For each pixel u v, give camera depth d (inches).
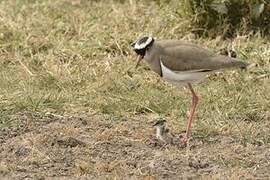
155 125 499.8
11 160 454.6
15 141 479.8
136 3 711.1
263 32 649.0
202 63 470.9
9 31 648.4
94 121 514.6
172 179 431.5
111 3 722.2
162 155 462.0
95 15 687.7
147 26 661.3
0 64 603.5
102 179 428.5
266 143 484.7
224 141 486.6
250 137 491.5
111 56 617.6
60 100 540.7
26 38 637.9
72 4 719.7
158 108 534.9
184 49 475.8
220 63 471.2
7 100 534.9
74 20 674.8
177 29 656.4
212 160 458.3
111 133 490.6
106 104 538.9
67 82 573.0
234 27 655.1
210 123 513.3
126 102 541.6
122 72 590.2
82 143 475.8
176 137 492.7
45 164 450.6
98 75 584.4
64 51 619.5
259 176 438.0
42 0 727.7
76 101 544.7
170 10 679.1
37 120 511.2
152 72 591.2
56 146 472.1
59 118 517.0
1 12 683.4
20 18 675.4
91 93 558.9
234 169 445.7
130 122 516.4
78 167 442.3
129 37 639.8
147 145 479.2
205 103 542.9
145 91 561.6
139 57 489.1
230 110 531.8
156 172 439.8
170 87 570.6
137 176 434.0
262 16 653.3
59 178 430.6
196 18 655.8
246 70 590.9
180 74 475.2
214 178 429.7
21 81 572.1
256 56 612.7
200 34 656.4
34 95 546.6
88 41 637.9
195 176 434.6
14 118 510.6
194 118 522.3
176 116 526.0
